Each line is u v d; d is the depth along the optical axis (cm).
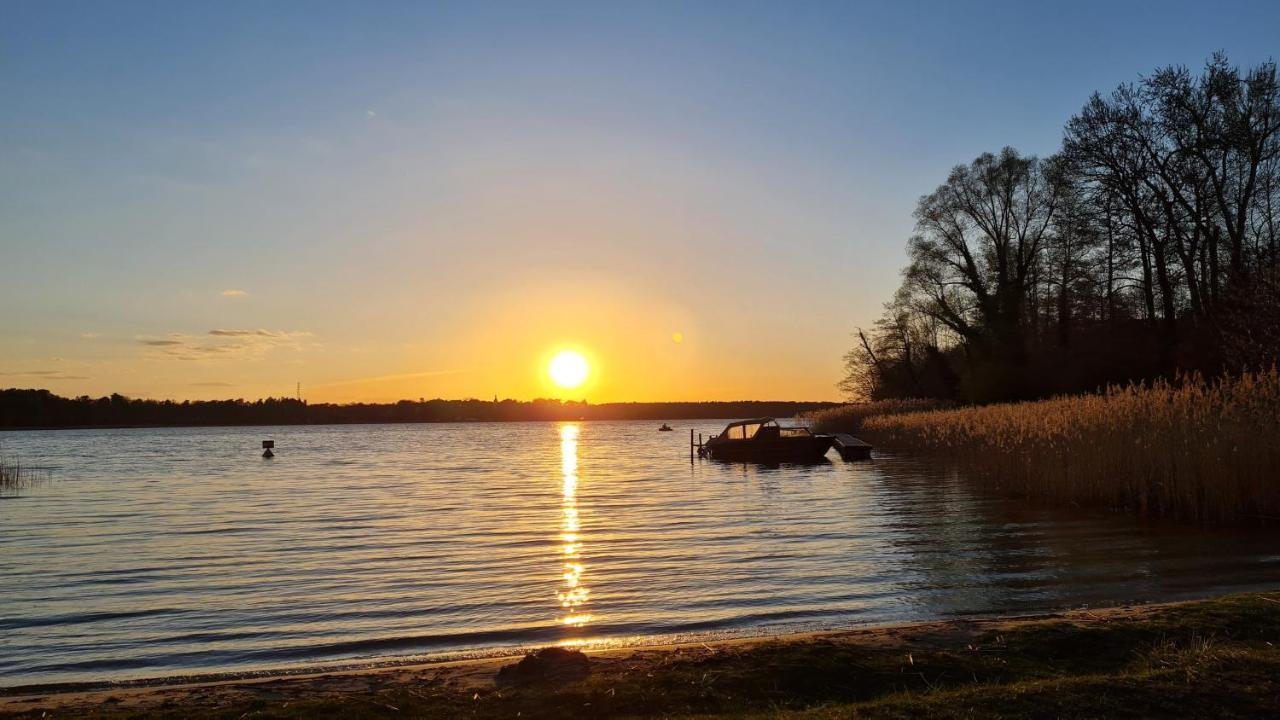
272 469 4931
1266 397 1858
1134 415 2088
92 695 823
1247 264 3412
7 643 1089
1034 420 2470
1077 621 906
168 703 766
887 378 7500
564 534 1953
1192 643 761
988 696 651
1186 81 3581
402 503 2770
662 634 1071
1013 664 769
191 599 1316
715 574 1431
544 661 822
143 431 16762
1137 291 4381
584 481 3675
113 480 4053
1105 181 3856
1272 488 1733
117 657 1022
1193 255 3728
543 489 3269
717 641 1000
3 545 1905
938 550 1597
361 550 1764
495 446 8444
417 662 973
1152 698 634
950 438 3675
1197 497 1803
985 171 5247
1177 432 1897
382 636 1091
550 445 8594
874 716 621
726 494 2892
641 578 1413
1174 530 1702
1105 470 2055
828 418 6956
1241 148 3475
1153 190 3747
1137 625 853
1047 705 627
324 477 4172
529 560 1608
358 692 778
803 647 828
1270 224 3603
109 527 2220
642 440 9988
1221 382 2000
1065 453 2211
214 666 984
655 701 707
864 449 4403
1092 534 1692
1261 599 934
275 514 2473
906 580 1339
